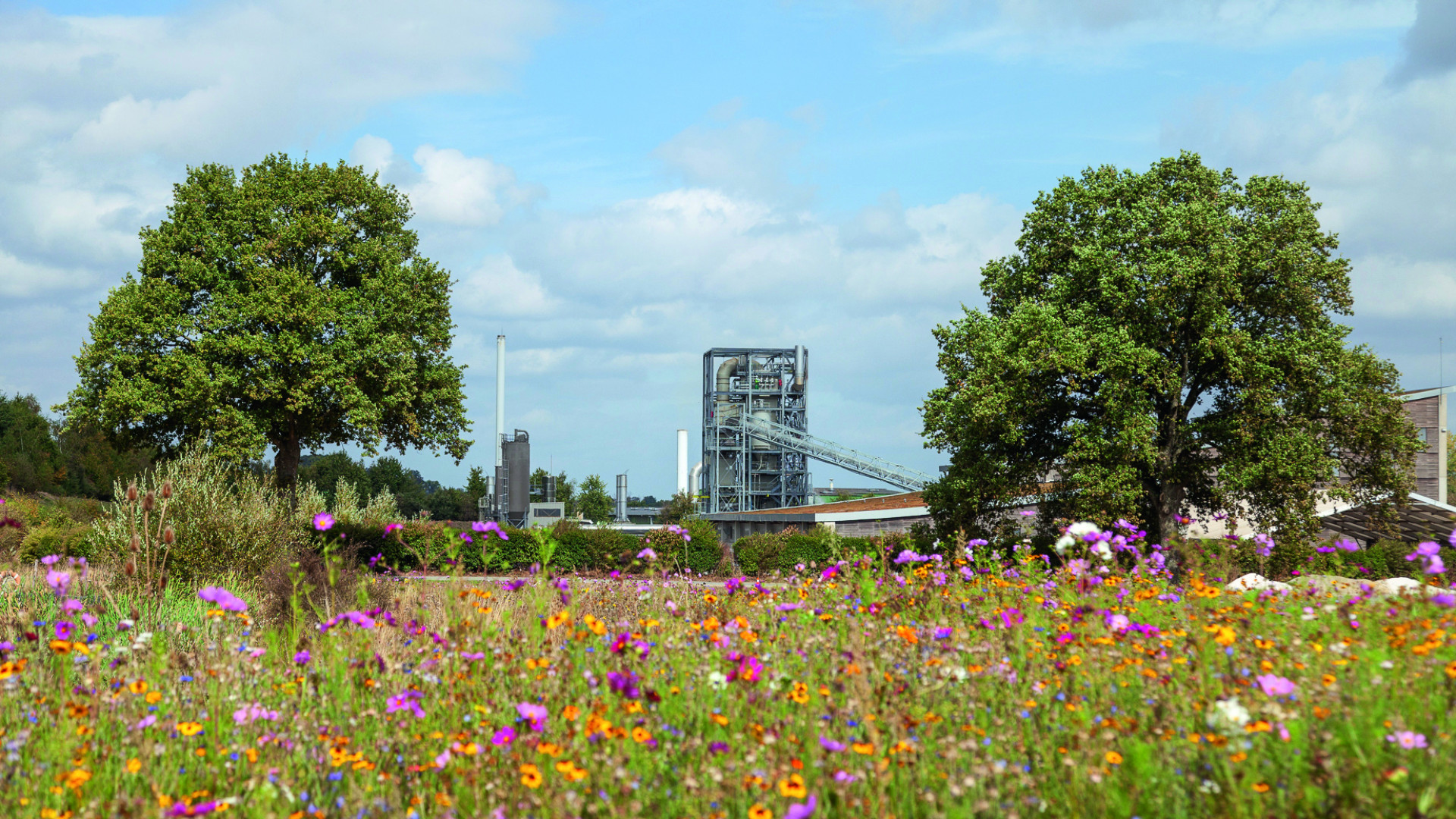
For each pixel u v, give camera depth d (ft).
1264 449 79.46
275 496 62.44
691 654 21.26
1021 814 12.91
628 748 14.66
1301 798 12.67
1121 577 28.68
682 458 305.94
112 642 25.35
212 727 17.70
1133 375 82.79
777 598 29.76
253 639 27.32
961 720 16.58
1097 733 14.65
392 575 40.37
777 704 17.33
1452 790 12.45
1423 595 22.90
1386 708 15.17
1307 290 83.87
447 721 17.85
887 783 13.12
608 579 39.88
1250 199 89.40
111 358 98.84
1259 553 35.19
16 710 18.86
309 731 17.21
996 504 90.89
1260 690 15.87
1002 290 99.55
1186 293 82.94
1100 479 80.28
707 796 13.33
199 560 49.78
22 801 14.47
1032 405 84.79
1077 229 94.12
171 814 12.83
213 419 97.35
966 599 27.86
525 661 19.77
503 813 13.24
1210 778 13.42
